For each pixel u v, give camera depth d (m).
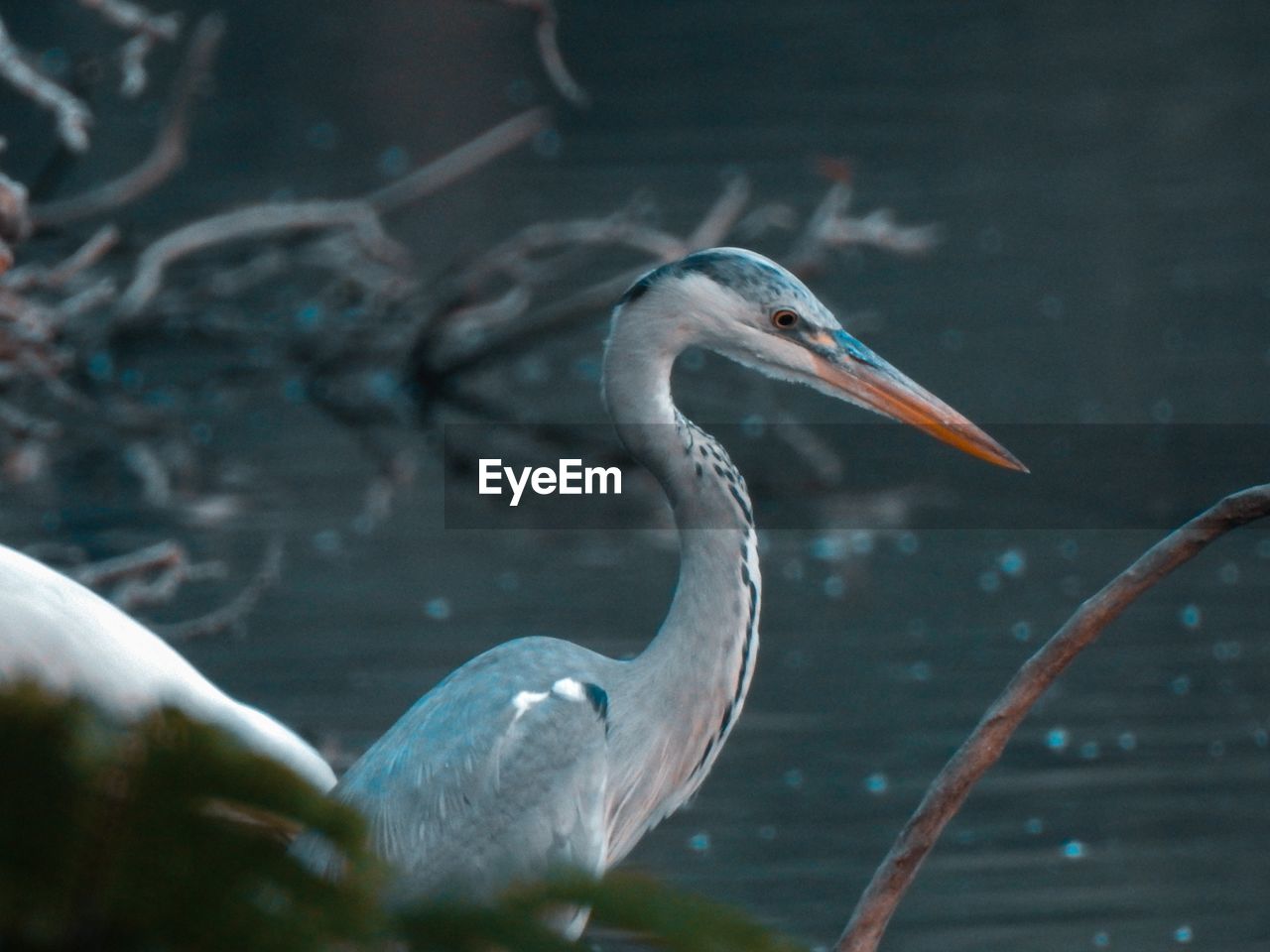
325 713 10.05
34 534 13.78
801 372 5.44
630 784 5.02
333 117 29.58
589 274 21.78
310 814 1.78
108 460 15.98
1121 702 10.09
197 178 25.03
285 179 25.08
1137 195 25.12
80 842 1.70
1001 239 23.16
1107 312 19.78
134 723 1.73
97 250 11.47
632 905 1.97
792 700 10.28
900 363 18.03
